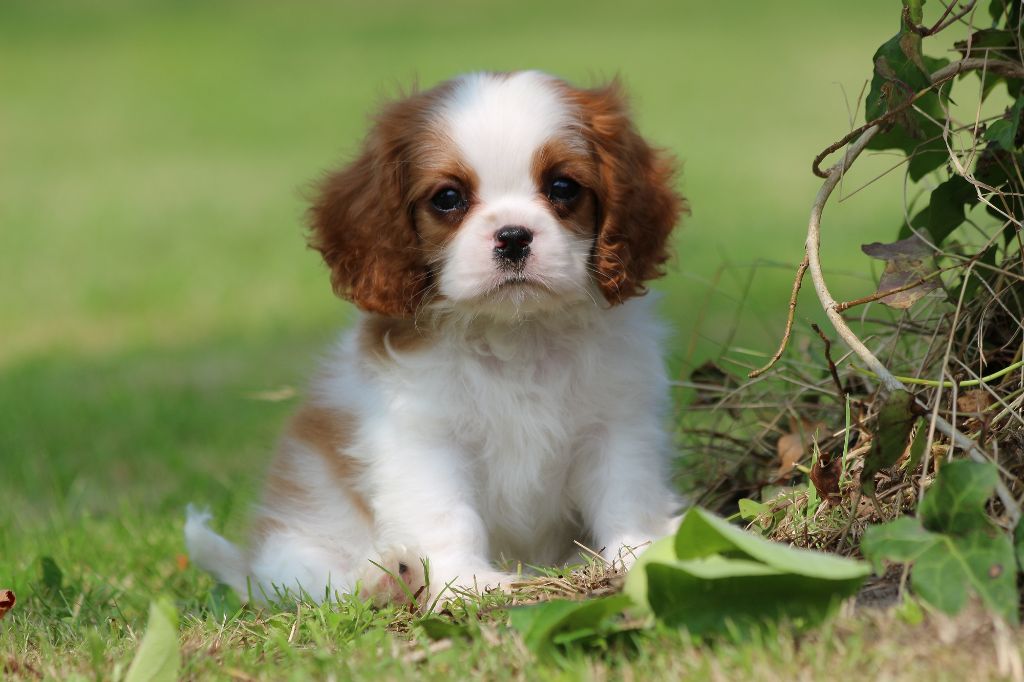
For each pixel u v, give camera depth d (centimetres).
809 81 2717
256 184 2164
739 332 1051
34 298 1514
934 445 487
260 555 618
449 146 557
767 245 1370
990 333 542
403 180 573
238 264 1659
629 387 586
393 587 547
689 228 1505
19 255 1738
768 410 641
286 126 2628
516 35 3512
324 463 617
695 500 624
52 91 3173
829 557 410
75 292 1537
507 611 458
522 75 595
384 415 579
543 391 577
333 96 2880
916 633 400
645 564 424
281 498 631
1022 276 523
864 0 3912
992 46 533
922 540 417
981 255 521
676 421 688
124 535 711
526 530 598
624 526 575
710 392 663
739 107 2478
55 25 4106
